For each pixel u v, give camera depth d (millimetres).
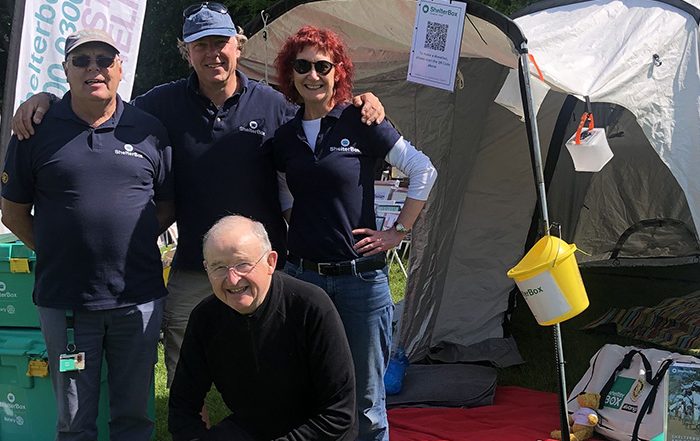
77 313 2979
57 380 3035
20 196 3025
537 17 4352
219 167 3250
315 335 2484
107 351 3119
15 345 3479
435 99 4973
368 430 3107
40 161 2936
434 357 5180
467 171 5375
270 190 3348
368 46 4668
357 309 3016
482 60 4934
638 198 6738
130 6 4398
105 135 2984
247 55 4473
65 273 2953
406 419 4188
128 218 3000
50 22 3992
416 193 3045
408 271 5004
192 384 2639
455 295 5484
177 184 3299
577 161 3453
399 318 5168
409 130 5070
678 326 5375
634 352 4070
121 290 3006
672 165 3711
